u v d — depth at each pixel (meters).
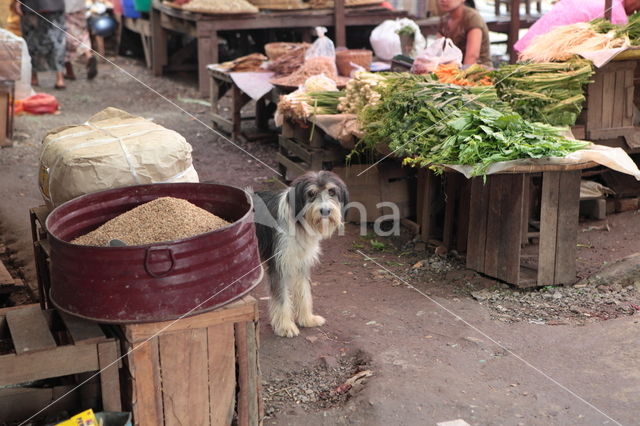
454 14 7.25
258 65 8.62
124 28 14.90
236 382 3.01
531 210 5.88
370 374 3.70
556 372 3.63
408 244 5.69
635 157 6.39
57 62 11.40
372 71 7.74
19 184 7.15
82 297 2.70
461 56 6.60
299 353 4.02
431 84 5.07
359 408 3.38
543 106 5.16
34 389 3.02
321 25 10.69
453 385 3.53
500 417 3.26
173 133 3.58
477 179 4.82
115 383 2.84
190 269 2.68
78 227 3.14
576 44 5.52
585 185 6.10
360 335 4.16
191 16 10.71
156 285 2.65
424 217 5.58
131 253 2.60
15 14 11.70
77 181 3.27
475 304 4.55
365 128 5.39
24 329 2.89
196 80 12.51
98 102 10.68
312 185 3.95
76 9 11.93
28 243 5.70
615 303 4.48
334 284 4.97
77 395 3.05
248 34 12.96
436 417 3.28
